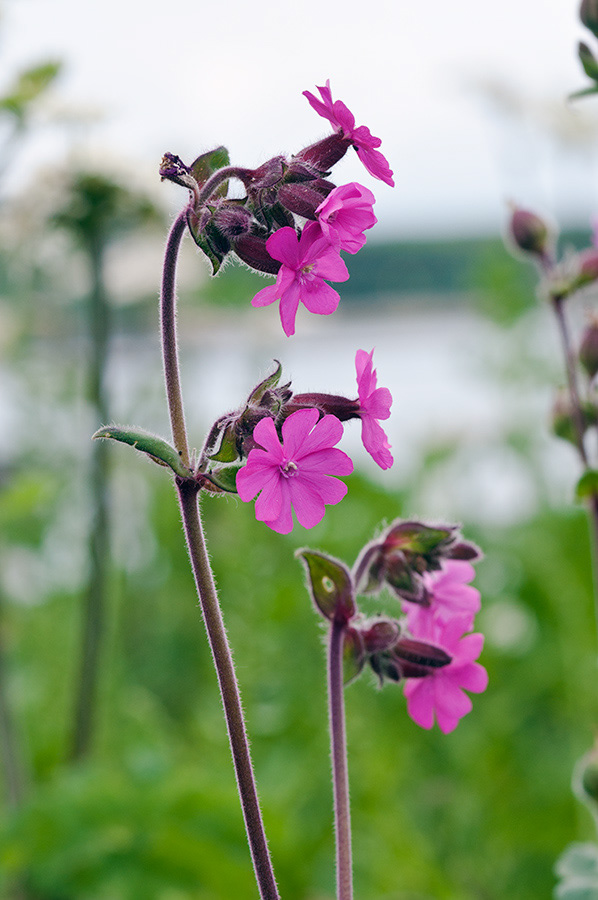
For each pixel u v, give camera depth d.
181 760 0.95
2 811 0.84
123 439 0.52
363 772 0.85
